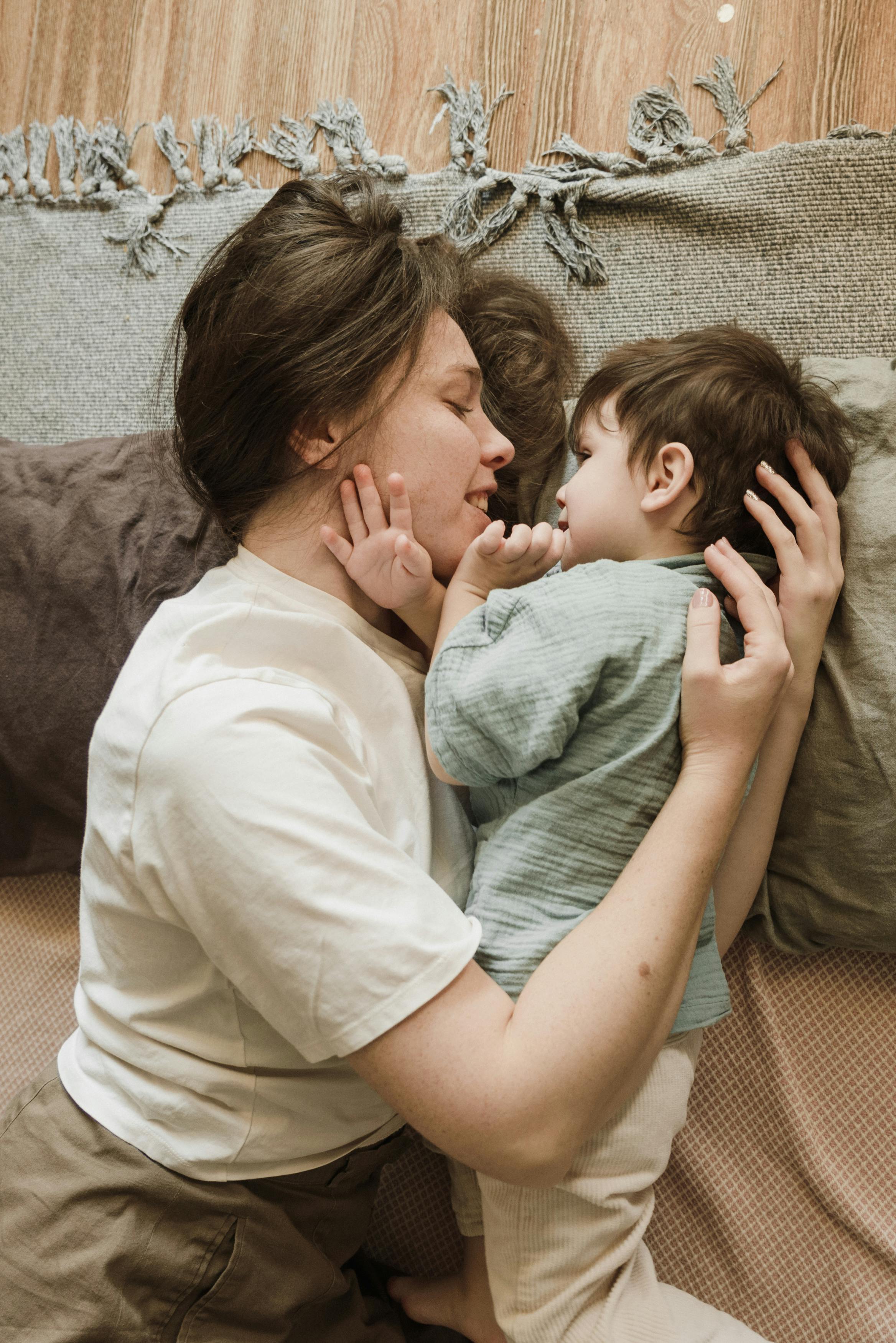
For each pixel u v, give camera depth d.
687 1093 0.88
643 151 1.18
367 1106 0.82
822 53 1.17
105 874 0.76
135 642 1.05
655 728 0.77
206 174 1.32
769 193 1.12
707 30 1.20
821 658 0.94
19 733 1.07
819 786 0.94
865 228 1.09
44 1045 1.16
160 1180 0.77
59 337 1.36
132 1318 0.76
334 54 1.31
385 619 0.91
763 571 0.91
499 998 0.67
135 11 1.38
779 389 0.89
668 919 0.69
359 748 0.80
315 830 0.66
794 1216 0.99
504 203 1.22
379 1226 1.11
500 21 1.26
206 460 0.86
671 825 0.72
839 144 1.09
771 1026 1.02
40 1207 0.78
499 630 0.79
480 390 0.89
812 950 1.00
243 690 0.72
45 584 1.07
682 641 0.78
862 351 1.09
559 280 1.19
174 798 0.68
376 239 0.82
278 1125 0.78
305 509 0.84
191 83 1.36
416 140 1.28
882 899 0.94
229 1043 0.77
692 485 0.88
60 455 1.14
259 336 0.79
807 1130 0.99
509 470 1.04
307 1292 0.83
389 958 0.64
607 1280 0.84
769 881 0.99
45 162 1.39
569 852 0.77
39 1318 0.75
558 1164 0.65
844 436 0.96
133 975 0.78
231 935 0.67
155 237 1.33
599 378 0.94
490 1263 0.86
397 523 0.81
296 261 0.80
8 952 1.18
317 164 1.29
